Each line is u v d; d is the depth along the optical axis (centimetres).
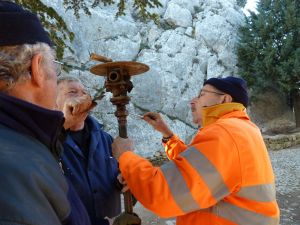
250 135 167
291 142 1438
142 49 1529
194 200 150
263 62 1599
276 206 172
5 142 80
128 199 161
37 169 79
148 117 235
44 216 74
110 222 176
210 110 188
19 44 90
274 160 1162
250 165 158
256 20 1652
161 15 1673
